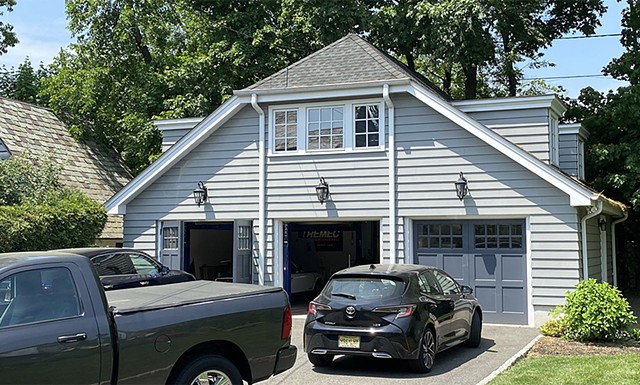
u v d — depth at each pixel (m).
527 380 8.44
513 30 24.80
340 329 9.34
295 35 25.22
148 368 5.77
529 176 14.12
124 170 24.67
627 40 22.86
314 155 15.96
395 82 14.98
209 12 27.59
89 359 5.40
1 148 19.70
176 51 29.16
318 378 9.20
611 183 19.42
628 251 23.39
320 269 22.77
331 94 15.55
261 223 16.27
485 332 13.16
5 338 5.02
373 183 15.44
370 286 9.57
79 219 15.69
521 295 14.18
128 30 26.05
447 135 14.86
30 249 14.32
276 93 15.95
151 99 25.61
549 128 15.38
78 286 5.59
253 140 16.52
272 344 6.87
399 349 9.03
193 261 19.94
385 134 15.41
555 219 13.84
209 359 6.30
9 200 16.14
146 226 17.17
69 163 21.92
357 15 24.00
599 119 21.09
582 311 11.80
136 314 5.81
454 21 21.89
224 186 16.64
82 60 26.72
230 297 6.62
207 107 24.66
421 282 9.95
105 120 25.86
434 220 15.10
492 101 15.59
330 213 15.74
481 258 14.59
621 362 9.49
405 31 24.48
